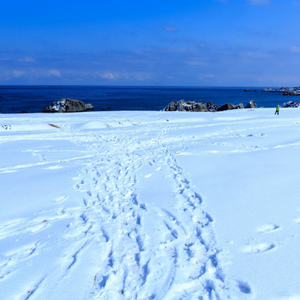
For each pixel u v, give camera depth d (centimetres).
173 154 1226
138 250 468
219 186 771
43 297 356
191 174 904
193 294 359
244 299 343
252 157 1120
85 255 452
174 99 8712
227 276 383
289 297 344
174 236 513
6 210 634
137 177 884
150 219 579
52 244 487
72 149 1395
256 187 752
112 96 10119
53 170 990
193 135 1858
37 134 1923
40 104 5997
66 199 702
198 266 416
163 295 355
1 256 450
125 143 1577
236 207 620
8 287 375
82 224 565
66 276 399
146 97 9788
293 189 729
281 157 1102
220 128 2175
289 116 3023
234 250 447
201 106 4638
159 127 2317
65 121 2655
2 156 1230
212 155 1187
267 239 479
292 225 528
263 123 2438
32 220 583
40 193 746
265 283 369
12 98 7881
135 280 391
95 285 383
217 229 519
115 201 683
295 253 434
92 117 3005
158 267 415
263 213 585
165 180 849
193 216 583
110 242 493
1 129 2091
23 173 950
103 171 962
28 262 433
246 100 8706
